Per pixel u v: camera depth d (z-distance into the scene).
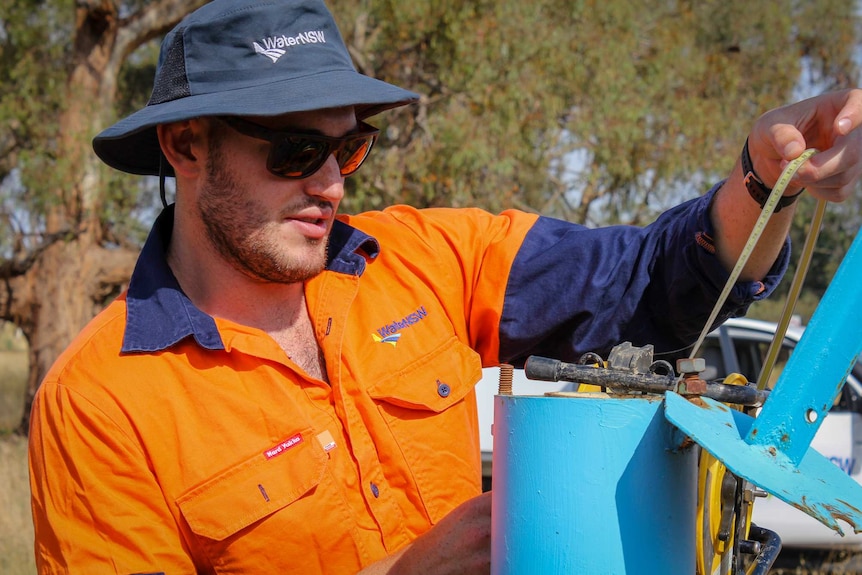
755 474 1.06
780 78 15.31
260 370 1.73
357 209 10.89
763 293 1.71
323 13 1.78
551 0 11.32
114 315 1.77
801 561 5.55
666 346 1.90
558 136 11.88
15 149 11.54
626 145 11.94
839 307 1.12
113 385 1.66
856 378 5.54
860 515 1.05
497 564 1.26
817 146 1.44
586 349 1.92
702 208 1.73
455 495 1.82
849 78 17.00
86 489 1.61
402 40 11.04
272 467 1.68
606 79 11.20
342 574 1.68
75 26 11.24
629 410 1.17
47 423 1.66
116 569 1.58
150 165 2.04
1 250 11.66
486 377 4.95
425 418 1.83
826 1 16.61
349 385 1.79
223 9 1.73
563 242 1.97
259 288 1.82
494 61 10.80
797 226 14.62
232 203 1.71
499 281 1.97
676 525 1.19
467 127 10.42
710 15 15.18
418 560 1.54
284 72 1.71
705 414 1.16
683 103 12.71
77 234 11.38
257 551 1.65
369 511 1.73
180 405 1.68
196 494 1.65
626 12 11.77
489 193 11.13
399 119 11.48
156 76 1.84
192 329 1.71
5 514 6.48
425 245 2.02
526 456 1.21
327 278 1.90
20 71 10.63
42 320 11.84
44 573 1.63
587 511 1.17
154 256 1.81
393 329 1.89
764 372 1.36
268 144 1.67
